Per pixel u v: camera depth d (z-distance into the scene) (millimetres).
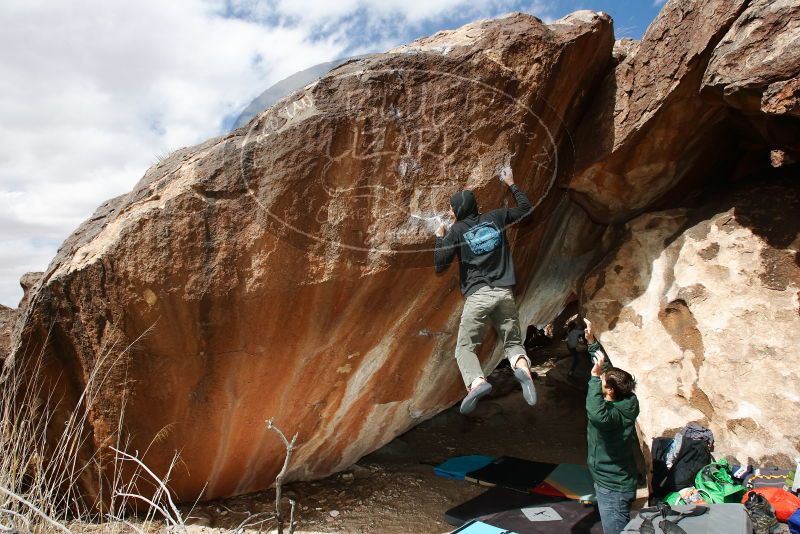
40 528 3418
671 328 4613
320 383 4508
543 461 5863
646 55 4398
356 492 5215
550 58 4129
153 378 4094
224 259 3857
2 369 4469
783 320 4176
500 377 8102
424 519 4727
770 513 3314
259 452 4773
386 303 4281
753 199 4629
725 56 3766
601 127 4656
